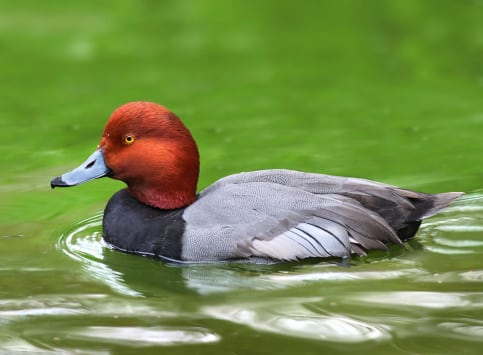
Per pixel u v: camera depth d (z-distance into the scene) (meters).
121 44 20.86
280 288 9.58
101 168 10.99
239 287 9.68
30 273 10.23
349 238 10.05
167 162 10.86
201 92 17.67
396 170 13.55
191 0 24.64
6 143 15.14
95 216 12.19
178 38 21.30
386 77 18.59
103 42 21.00
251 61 19.66
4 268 10.38
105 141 10.99
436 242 10.75
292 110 16.67
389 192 10.52
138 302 9.35
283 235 10.15
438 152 14.35
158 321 8.82
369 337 8.30
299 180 10.68
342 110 16.67
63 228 11.73
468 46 20.16
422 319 8.65
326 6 23.66
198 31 21.84
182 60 19.70
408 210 10.45
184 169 10.92
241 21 22.61
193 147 10.99
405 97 17.38
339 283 9.62
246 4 24.16
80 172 10.98
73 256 10.78
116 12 23.62
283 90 17.81
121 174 10.98
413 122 15.94
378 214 10.37
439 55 19.75
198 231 10.45
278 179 10.73
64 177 10.97
